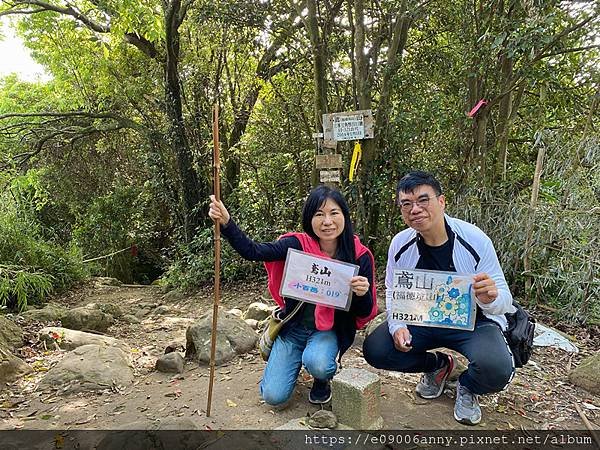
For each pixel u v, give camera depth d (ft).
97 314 15.97
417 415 7.96
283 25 19.43
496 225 14.89
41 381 10.06
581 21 14.78
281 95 22.02
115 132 34.24
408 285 7.72
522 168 19.24
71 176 36.32
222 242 22.07
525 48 13.35
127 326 16.76
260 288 20.63
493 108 17.75
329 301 7.72
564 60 15.49
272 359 8.23
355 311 7.99
